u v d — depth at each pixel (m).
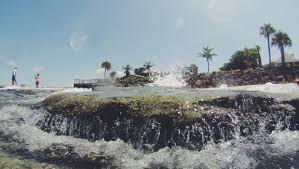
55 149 7.82
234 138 7.47
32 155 7.41
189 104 7.80
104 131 8.16
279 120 8.07
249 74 48.06
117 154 7.41
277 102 8.43
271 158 6.77
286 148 7.19
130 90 12.00
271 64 78.12
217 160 6.74
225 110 7.84
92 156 7.31
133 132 7.73
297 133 7.91
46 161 6.96
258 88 13.11
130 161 7.04
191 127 7.25
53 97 10.75
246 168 6.45
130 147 7.62
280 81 48.81
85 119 8.56
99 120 8.31
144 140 7.54
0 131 9.62
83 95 9.90
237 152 6.98
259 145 7.29
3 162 6.59
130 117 7.89
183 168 6.59
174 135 7.29
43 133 9.16
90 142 8.12
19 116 10.85
